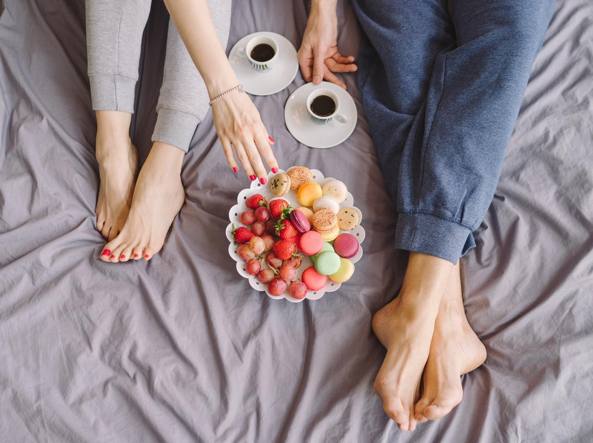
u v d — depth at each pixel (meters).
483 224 1.10
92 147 1.17
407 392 0.95
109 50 1.06
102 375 0.98
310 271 1.01
